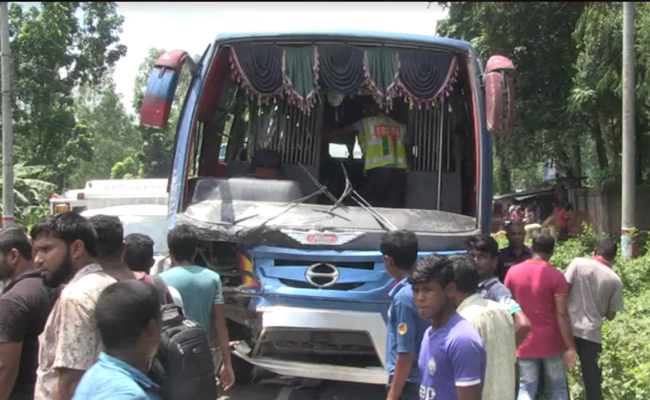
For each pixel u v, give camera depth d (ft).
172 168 18.58
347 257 16.61
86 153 100.27
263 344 17.26
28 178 73.26
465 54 19.03
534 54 58.29
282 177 20.90
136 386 6.42
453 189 20.20
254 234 16.98
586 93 47.70
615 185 54.75
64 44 82.53
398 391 11.44
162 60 17.98
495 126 17.12
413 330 11.42
